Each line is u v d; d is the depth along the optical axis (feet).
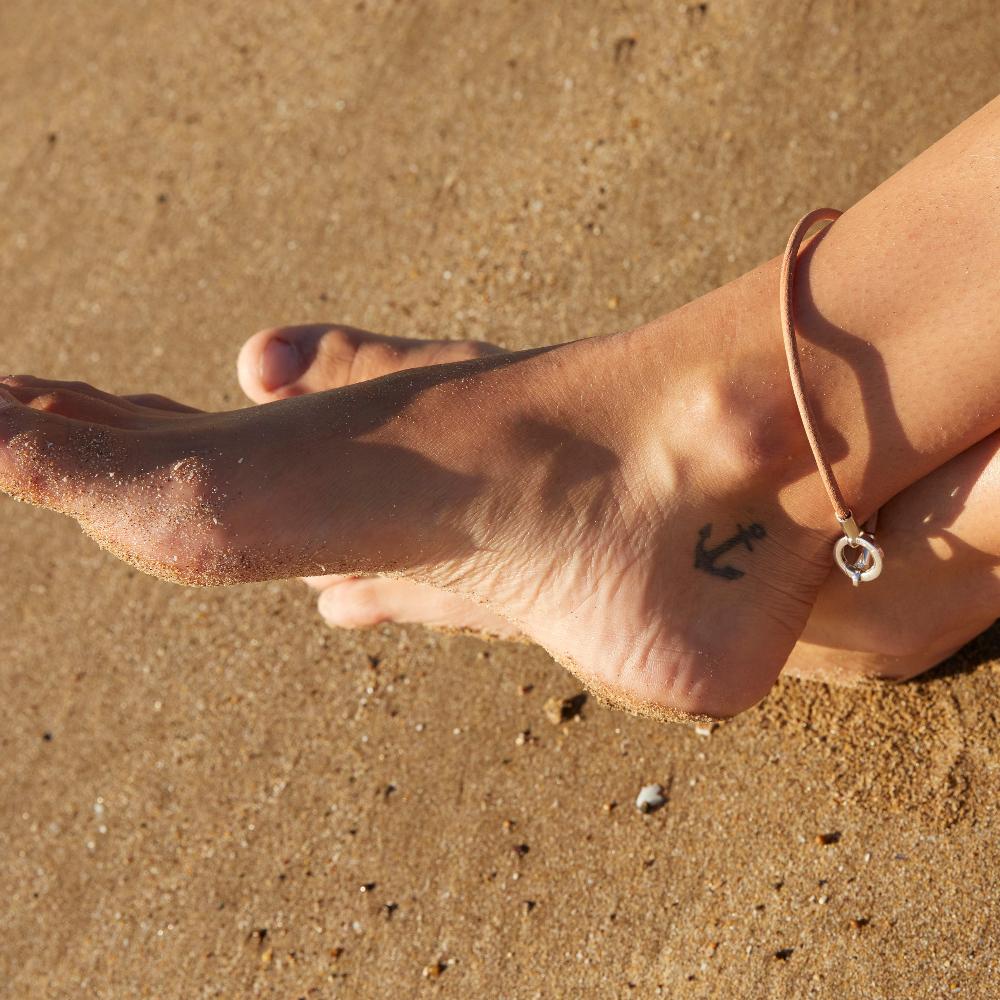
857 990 2.28
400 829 2.54
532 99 2.96
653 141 2.85
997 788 2.33
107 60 3.43
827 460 2.18
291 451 2.27
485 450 2.27
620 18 2.95
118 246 3.14
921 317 2.17
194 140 3.18
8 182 3.34
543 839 2.48
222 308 3.01
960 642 2.36
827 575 2.28
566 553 2.27
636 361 2.27
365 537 2.27
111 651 2.80
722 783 2.44
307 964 2.50
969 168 2.17
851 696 2.43
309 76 3.14
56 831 2.70
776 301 2.23
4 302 3.17
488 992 2.42
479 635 2.52
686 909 2.39
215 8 3.34
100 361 3.04
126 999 2.56
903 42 2.77
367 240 2.96
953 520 2.23
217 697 2.71
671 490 2.25
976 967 2.25
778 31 2.84
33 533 2.94
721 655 2.25
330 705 2.65
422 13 3.10
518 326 2.81
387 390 2.31
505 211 2.89
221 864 2.60
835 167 2.74
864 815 2.36
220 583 2.29
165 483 2.25
